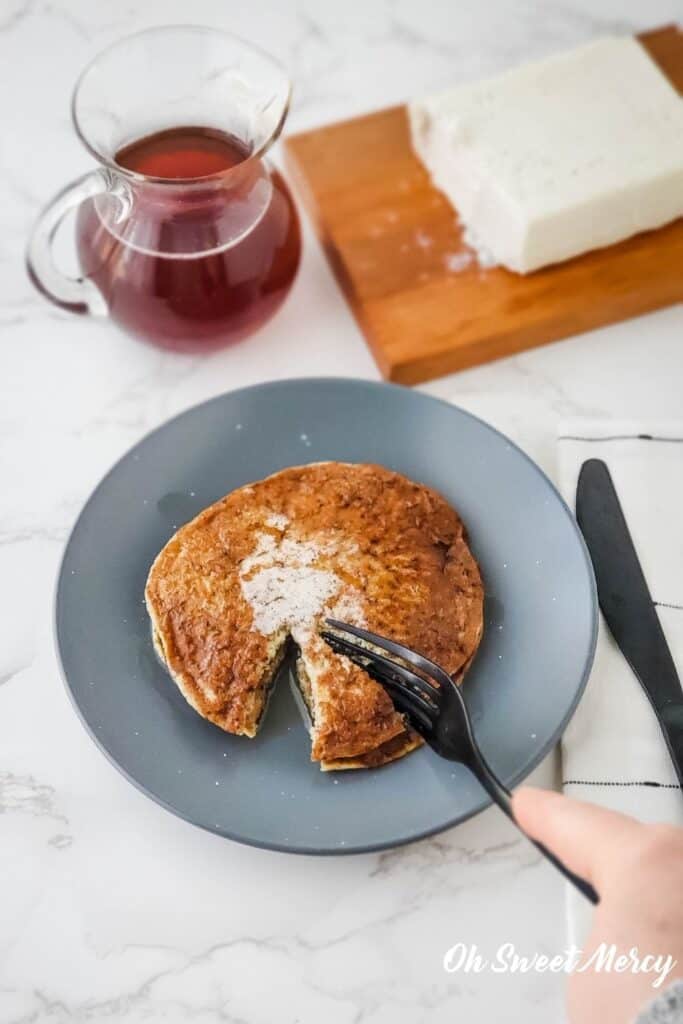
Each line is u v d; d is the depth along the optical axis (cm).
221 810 49
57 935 49
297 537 54
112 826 51
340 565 54
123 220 57
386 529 54
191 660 52
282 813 49
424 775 49
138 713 51
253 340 65
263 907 50
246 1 78
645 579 54
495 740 50
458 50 75
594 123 65
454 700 49
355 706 50
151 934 49
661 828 42
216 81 59
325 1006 48
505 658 52
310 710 52
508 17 77
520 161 64
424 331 63
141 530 55
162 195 56
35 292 66
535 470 55
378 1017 48
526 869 50
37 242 59
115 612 53
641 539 56
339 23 77
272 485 56
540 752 49
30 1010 48
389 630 52
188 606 53
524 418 62
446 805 48
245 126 59
